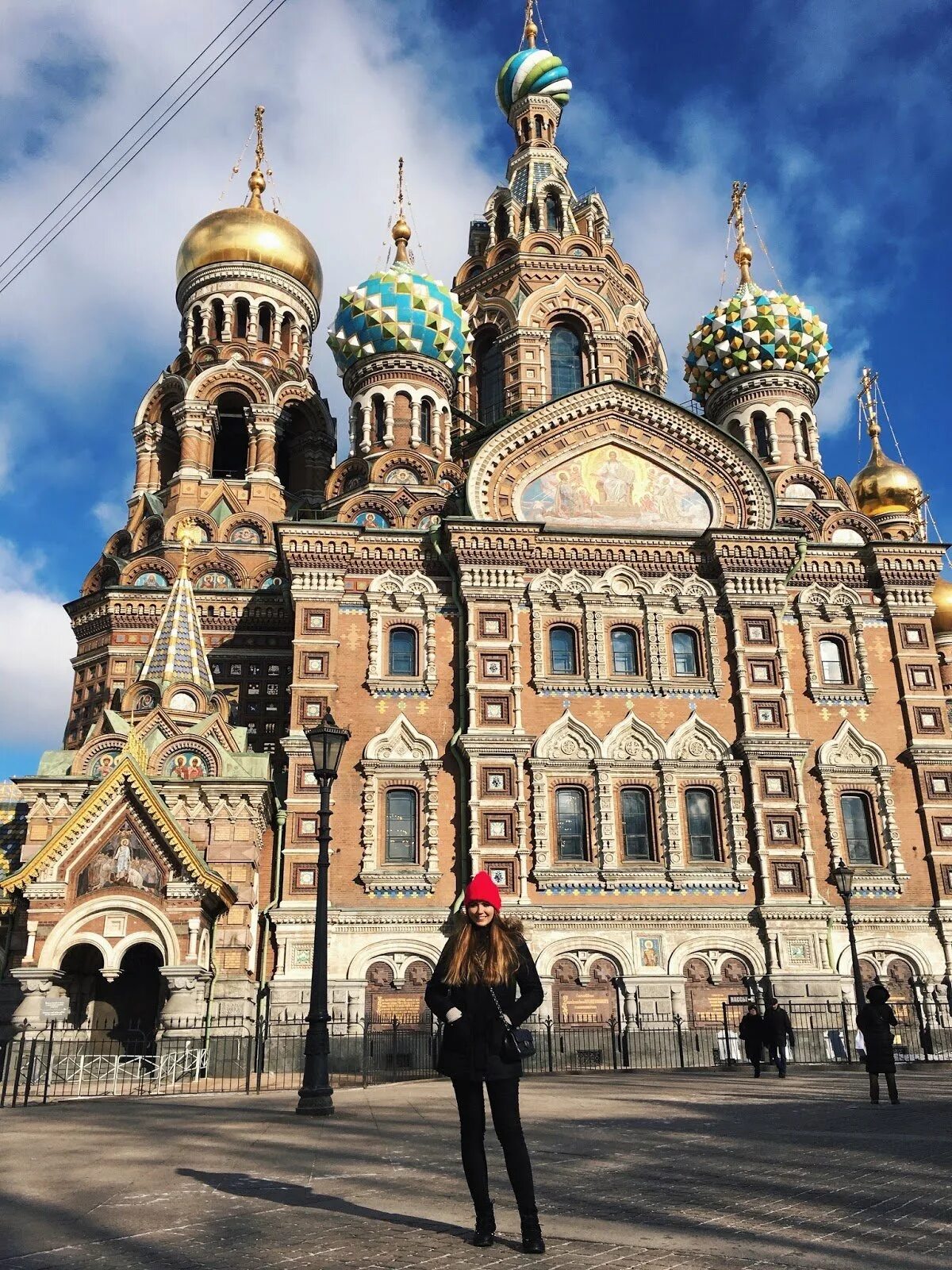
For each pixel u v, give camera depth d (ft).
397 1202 31.37
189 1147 45.52
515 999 26.78
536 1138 47.06
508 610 132.77
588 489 141.90
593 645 133.08
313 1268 23.49
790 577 140.05
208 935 110.73
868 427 188.24
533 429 142.51
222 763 124.16
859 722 134.92
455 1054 26.25
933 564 141.38
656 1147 43.16
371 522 149.28
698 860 126.62
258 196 199.52
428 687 130.62
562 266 184.55
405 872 122.11
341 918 119.24
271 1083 93.81
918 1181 34.01
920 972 124.77
